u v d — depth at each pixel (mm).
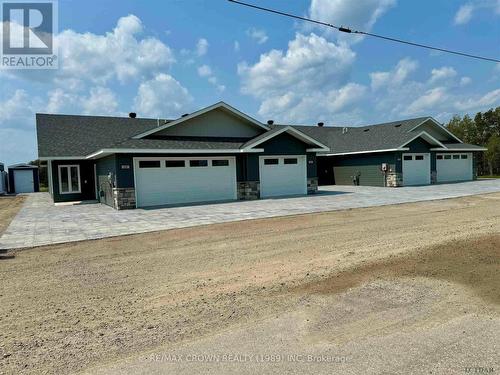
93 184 20203
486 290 4387
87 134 20438
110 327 3682
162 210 13688
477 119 41719
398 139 21859
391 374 2725
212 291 4664
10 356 3137
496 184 21922
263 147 17391
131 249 7426
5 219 12789
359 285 4691
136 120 23281
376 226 9008
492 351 3020
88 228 10031
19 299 4586
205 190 16484
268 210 12727
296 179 18609
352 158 24391
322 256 6203
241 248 7156
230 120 18625
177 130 17266
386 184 21891
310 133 29094
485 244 6395
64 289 4953
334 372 2770
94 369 2906
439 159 24672
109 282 5223
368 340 3270
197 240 8086
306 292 4508
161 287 4918
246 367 2877
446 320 3635
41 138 19312
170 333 3512
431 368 2787
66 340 3422
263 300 4289
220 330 3547
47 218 12570
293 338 3344
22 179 32750
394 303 4098
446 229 8172
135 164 14906
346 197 16516
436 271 5113
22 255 7117
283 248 7000
